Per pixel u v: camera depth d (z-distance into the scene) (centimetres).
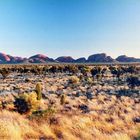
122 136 1222
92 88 4256
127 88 4262
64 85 4778
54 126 1400
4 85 4675
